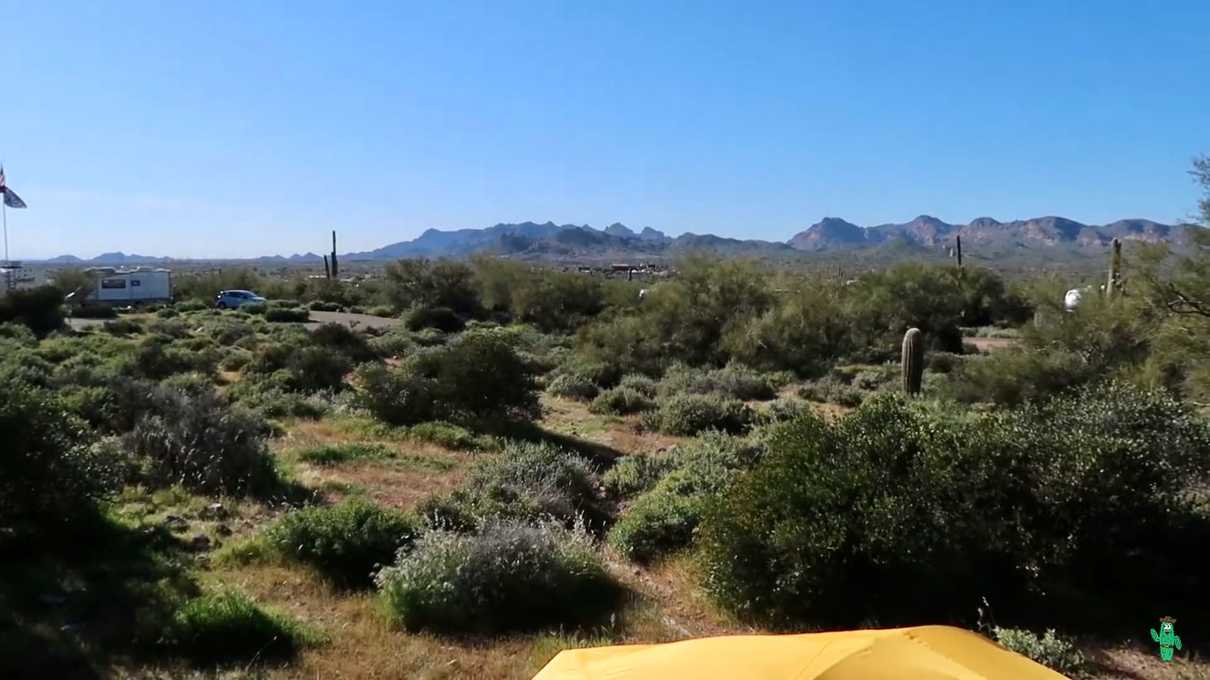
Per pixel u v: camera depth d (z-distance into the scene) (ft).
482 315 157.28
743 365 83.97
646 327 91.50
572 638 21.27
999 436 24.07
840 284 108.68
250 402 55.16
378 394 53.31
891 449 24.39
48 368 68.18
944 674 10.53
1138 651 20.80
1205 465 25.38
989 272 142.61
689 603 24.93
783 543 22.68
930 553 22.21
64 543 25.34
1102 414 26.61
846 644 11.20
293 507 30.35
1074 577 23.36
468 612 22.38
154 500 30.60
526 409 55.67
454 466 41.55
